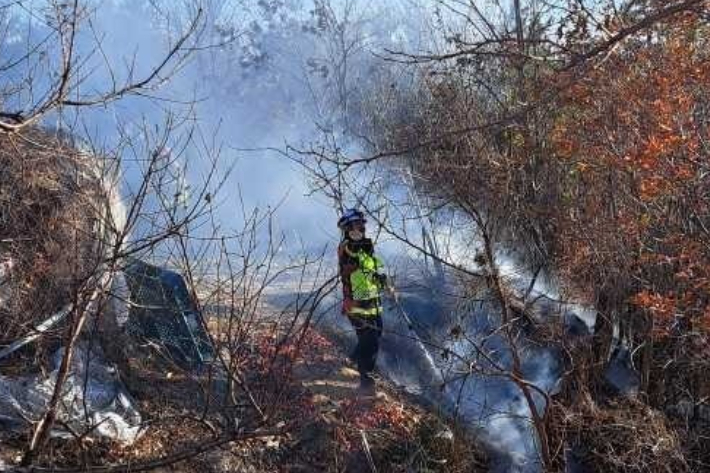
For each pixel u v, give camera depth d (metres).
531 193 9.20
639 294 7.71
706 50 7.79
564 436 8.10
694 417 8.73
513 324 8.73
